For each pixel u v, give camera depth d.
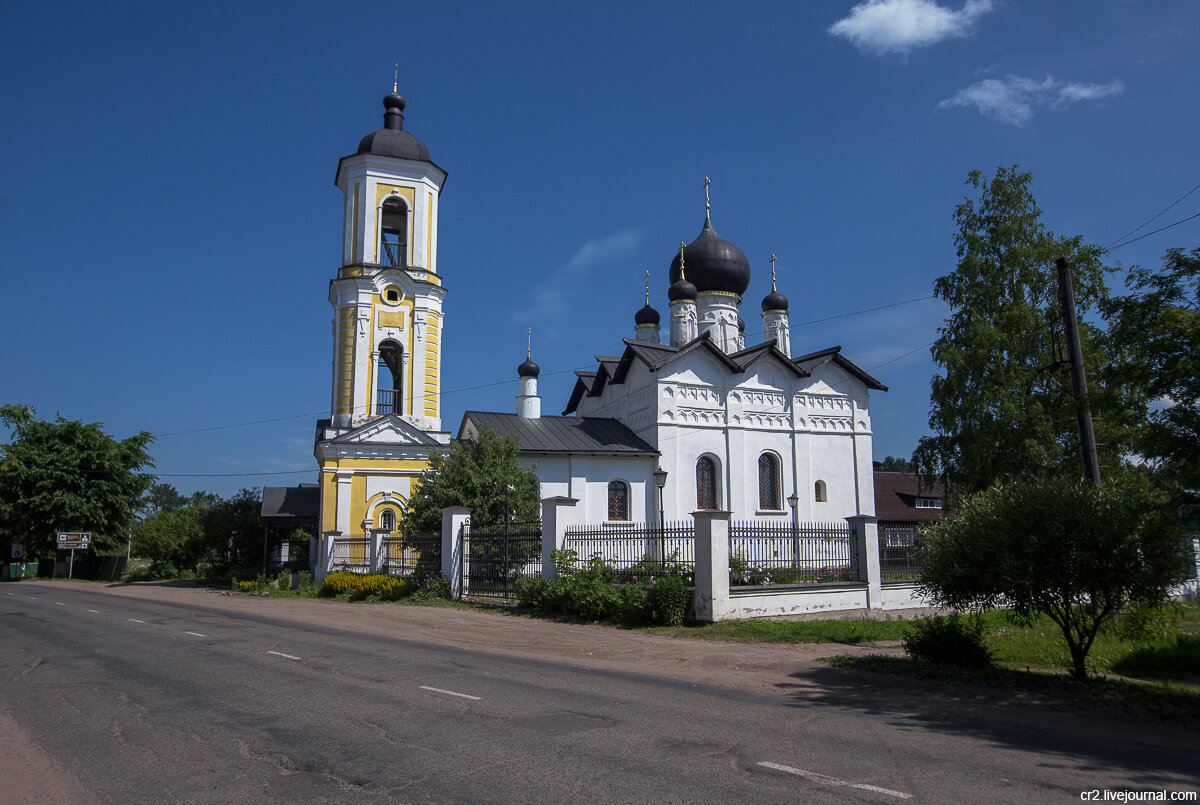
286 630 16.88
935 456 34.12
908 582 22.06
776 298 45.34
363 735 7.58
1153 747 7.62
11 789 6.18
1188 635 15.23
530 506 28.56
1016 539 11.39
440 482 28.25
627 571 19.89
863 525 21.72
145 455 51.69
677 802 5.65
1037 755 7.18
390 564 28.92
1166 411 10.74
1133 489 11.28
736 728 7.95
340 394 33.88
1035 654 14.17
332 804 5.67
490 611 20.92
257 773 6.43
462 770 6.42
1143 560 10.73
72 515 47.19
